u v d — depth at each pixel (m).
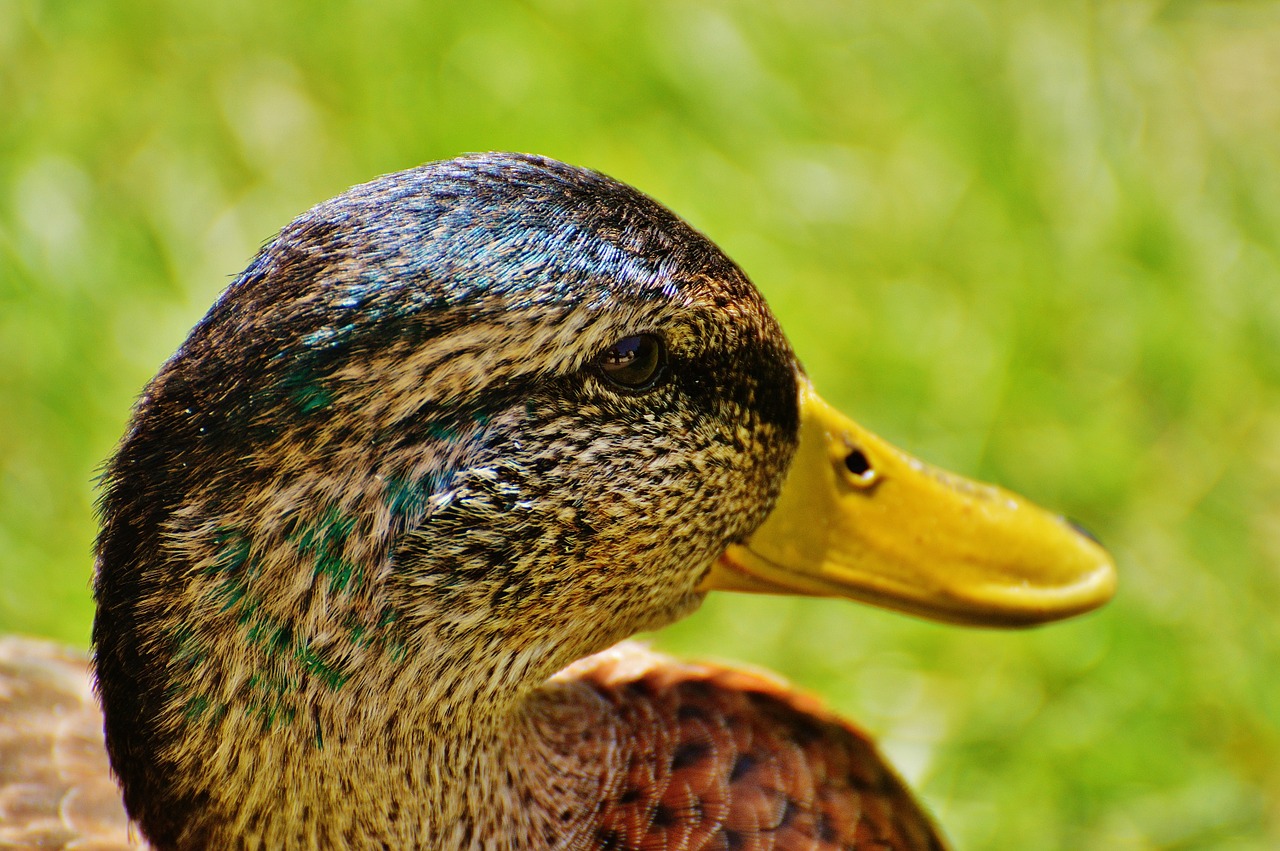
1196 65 8.49
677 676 4.07
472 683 3.46
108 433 6.78
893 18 8.53
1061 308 7.50
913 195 7.90
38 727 4.45
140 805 3.38
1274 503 6.91
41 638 6.14
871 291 7.55
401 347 3.11
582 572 3.53
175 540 3.10
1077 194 7.87
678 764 3.85
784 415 3.83
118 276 7.29
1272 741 6.00
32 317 7.07
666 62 8.24
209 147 7.80
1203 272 7.63
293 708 3.24
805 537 3.96
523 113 7.99
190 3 8.20
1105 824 5.82
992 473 6.95
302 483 3.10
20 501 6.54
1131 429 7.13
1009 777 5.93
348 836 3.40
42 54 7.98
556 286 3.24
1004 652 6.27
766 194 7.88
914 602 4.03
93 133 7.77
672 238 3.46
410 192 3.26
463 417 3.22
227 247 7.47
